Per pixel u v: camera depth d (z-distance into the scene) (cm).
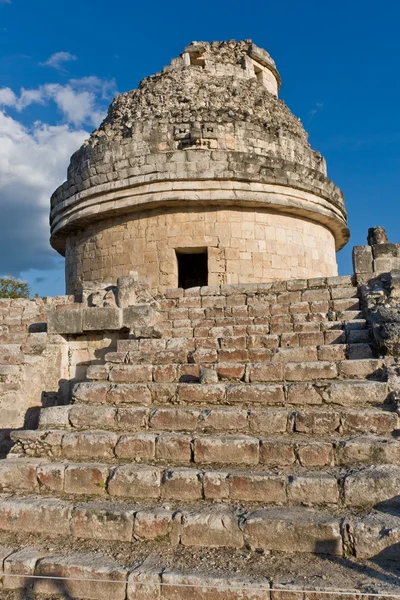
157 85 1959
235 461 539
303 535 423
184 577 392
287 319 1003
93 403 706
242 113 1847
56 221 1973
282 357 814
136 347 948
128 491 518
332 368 703
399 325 730
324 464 515
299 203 1772
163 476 515
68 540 475
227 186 1669
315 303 1038
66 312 1080
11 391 1005
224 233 1712
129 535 466
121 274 1756
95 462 570
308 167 1819
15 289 3744
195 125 1708
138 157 1702
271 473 498
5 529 501
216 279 1686
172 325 1078
